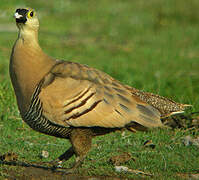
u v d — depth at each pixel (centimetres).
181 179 1191
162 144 1470
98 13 4709
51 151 1409
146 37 3944
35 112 1206
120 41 3753
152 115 1222
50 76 1205
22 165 1277
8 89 1848
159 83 2159
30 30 1236
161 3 5094
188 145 1459
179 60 3150
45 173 1225
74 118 1181
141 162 1316
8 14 1422
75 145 1219
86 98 1181
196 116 1712
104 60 2930
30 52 1227
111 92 1206
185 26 4369
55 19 4300
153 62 3005
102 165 1298
